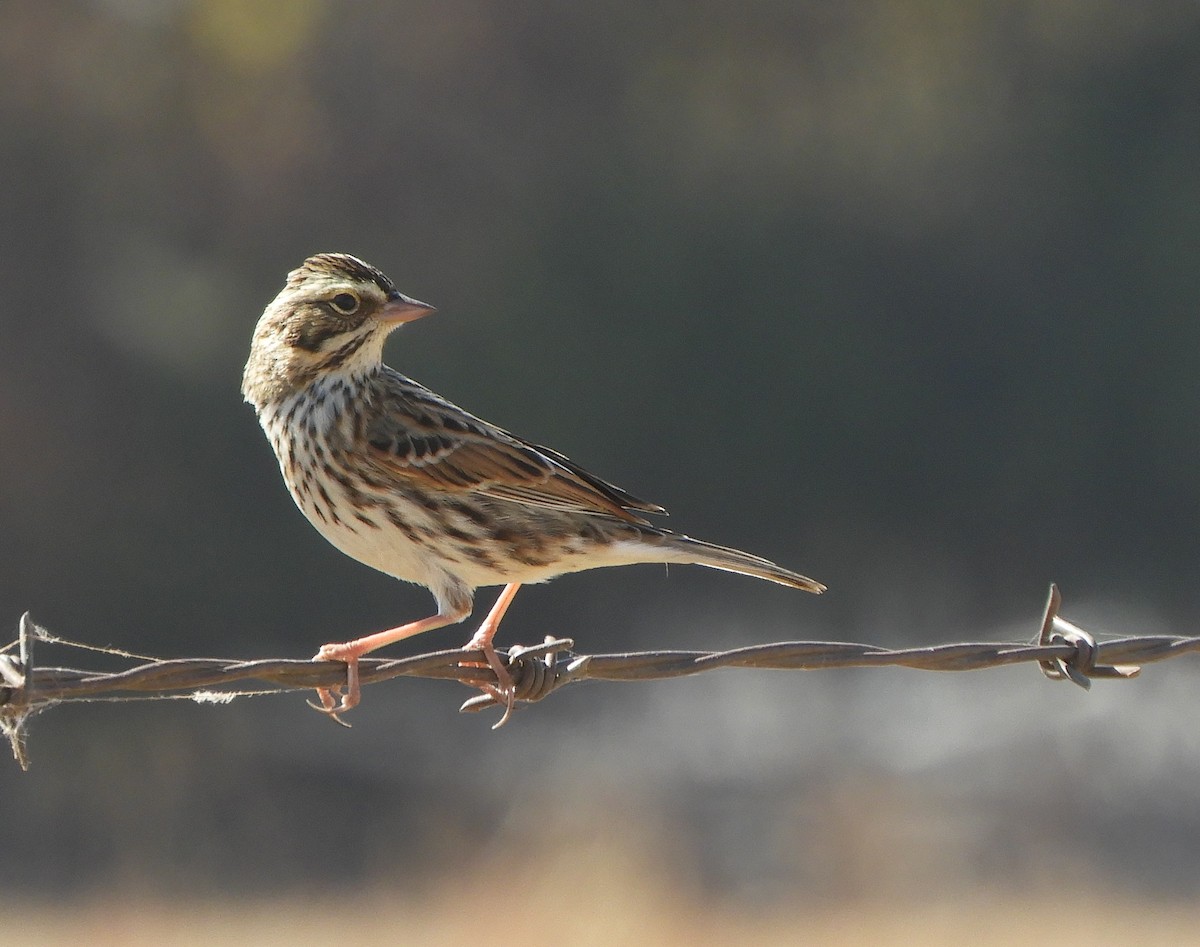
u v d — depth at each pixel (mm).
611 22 36406
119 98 32438
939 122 37281
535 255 34094
